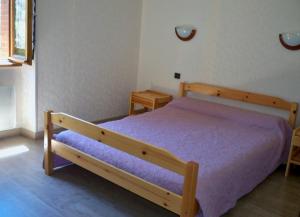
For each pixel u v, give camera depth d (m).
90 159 2.74
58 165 3.20
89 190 2.88
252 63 4.06
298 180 3.43
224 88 4.28
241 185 2.78
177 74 4.74
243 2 4.02
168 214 2.61
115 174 2.57
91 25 4.32
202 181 2.27
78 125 2.80
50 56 3.93
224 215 2.66
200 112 4.16
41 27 3.76
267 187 3.23
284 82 3.85
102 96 4.73
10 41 3.81
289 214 2.75
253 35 4.00
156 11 4.84
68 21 4.03
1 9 3.88
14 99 3.97
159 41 4.88
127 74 5.04
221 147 3.00
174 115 3.99
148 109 5.11
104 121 4.83
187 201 2.13
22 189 2.82
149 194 2.36
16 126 4.07
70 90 4.27
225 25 4.20
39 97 3.93
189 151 2.84
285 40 3.73
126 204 2.71
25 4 3.52
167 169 2.27
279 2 3.76
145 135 3.16
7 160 3.37
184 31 4.50
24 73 3.94
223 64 4.30
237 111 3.97
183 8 4.55
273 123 3.65
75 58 4.23
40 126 4.01
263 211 2.77
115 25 4.65
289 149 3.70
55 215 2.49
